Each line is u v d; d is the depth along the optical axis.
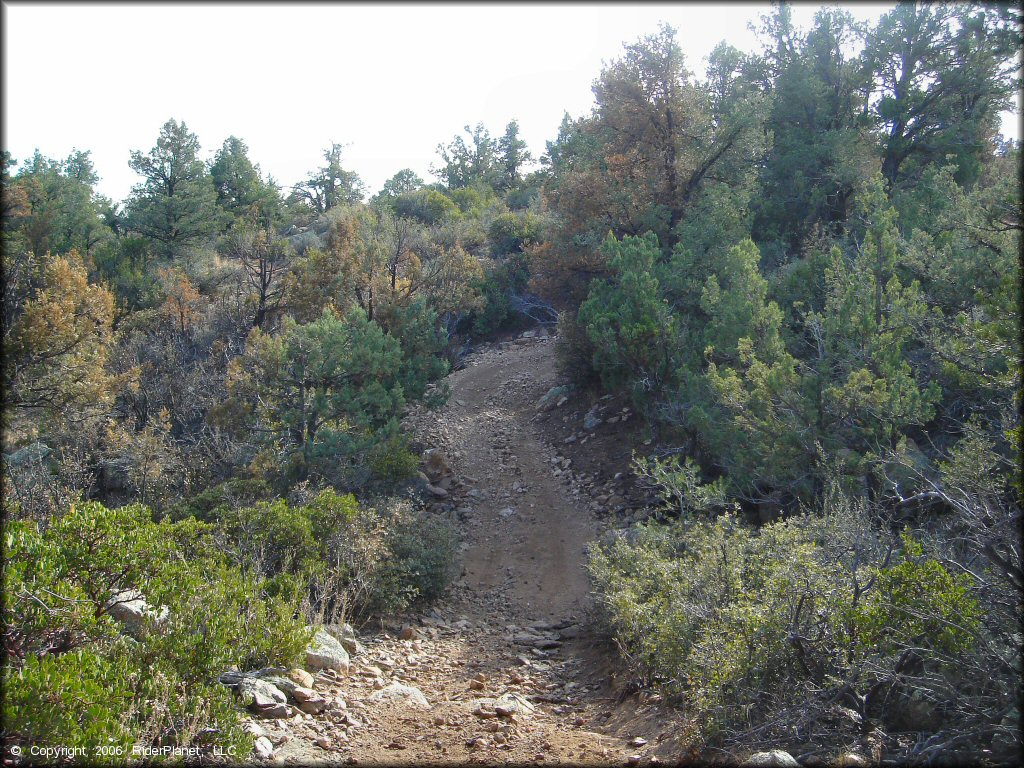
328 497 11.93
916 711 5.25
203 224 41.66
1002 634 5.27
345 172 64.94
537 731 6.96
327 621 10.08
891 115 25.30
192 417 21.25
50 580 5.92
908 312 10.73
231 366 19.53
